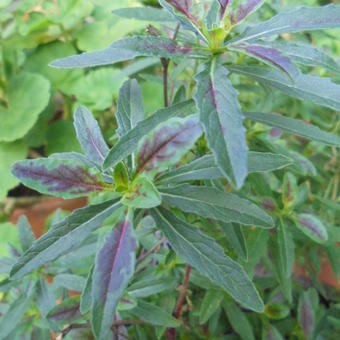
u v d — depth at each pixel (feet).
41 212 1.78
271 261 1.23
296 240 1.26
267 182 1.16
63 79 1.97
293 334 1.27
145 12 0.98
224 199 0.70
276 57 0.64
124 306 0.84
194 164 0.72
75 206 1.78
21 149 1.90
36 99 1.87
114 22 2.00
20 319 0.94
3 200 1.83
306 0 1.39
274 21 0.70
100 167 0.72
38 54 2.02
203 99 0.59
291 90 0.74
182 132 0.60
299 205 1.11
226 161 0.53
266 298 1.31
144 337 1.05
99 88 1.83
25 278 0.93
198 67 1.01
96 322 0.58
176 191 0.71
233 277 0.66
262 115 0.83
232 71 0.76
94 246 0.96
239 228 0.84
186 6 0.73
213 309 1.01
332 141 0.80
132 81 0.82
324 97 0.72
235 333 1.27
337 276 1.18
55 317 0.85
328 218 1.37
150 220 0.94
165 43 0.70
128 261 0.60
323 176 1.44
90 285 0.66
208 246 0.67
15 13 1.96
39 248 0.65
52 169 0.65
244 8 0.73
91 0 2.05
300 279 1.44
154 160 0.63
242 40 0.71
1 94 1.93
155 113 0.70
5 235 1.65
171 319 0.89
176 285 1.08
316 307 1.23
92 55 0.79
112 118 1.95
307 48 0.71
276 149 1.06
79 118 0.74
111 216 0.66
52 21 1.95
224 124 0.57
